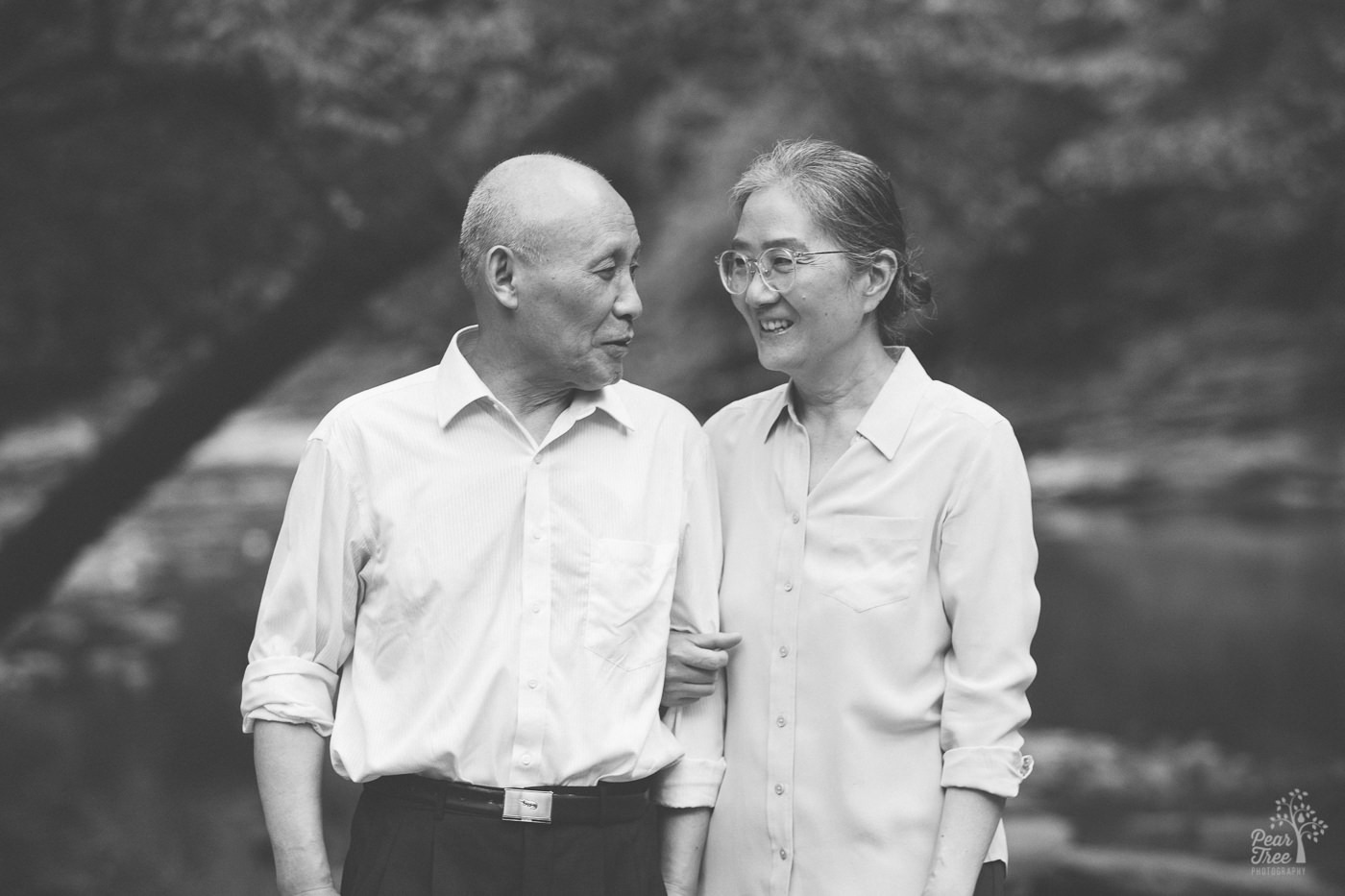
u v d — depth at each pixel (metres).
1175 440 17.94
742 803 2.35
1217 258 17.97
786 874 2.31
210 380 7.21
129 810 7.36
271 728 2.25
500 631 2.22
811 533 2.33
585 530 2.25
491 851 2.18
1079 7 12.98
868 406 2.37
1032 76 10.86
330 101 6.24
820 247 2.25
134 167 6.70
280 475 19.30
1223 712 8.73
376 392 2.32
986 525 2.26
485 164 6.95
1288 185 11.99
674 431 2.38
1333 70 11.28
